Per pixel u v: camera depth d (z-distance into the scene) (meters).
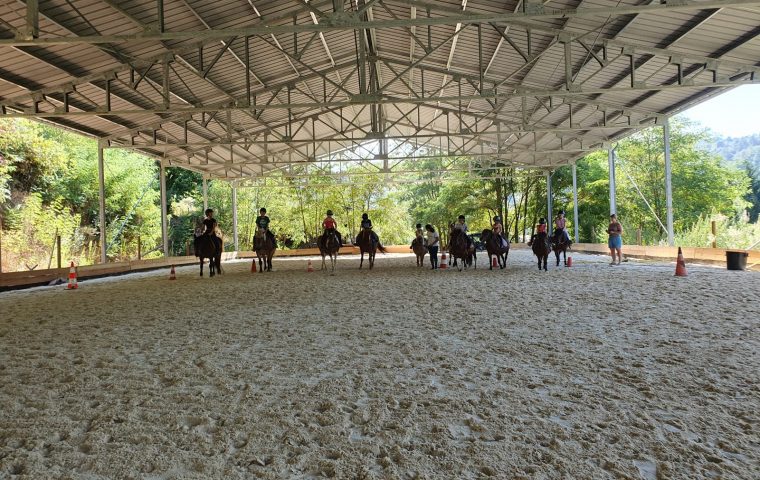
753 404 3.95
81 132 19.50
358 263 23.42
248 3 13.25
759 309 7.85
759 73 14.00
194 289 13.20
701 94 17.30
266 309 9.20
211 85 17.92
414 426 3.64
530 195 42.97
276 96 21.53
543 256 16.25
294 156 34.19
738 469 2.95
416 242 20.05
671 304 8.54
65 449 3.39
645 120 20.83
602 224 38.62
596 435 3.43
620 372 4.87
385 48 19.09
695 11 11.81
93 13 11.84
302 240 43.69
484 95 14.41
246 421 3.82
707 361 5.14
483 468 3.01
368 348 6.04
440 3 14.06
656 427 3.55
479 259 24.78
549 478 2.88
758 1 8.70
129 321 8.29
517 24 13.88
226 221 44.34
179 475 3.01
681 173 36.72
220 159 30.38
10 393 4.60
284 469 3.05
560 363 5.21
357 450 3.29
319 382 4.74
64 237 29.47
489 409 3.95
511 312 8.22
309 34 16.08
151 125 20.25
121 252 36.34
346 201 42.19
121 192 36.62
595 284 11.70
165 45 14.16
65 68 13.97
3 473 3.05
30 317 9.10
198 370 5.22
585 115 22.47
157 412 4.03
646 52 14.20
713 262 17.28
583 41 14.29
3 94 14.63
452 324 7.36
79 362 5.69
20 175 29.06
